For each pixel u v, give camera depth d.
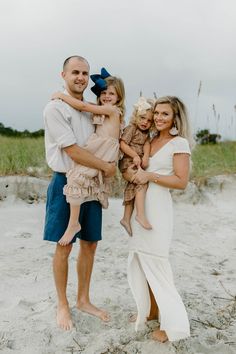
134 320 3.91
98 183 3.75
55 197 3.78
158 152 3.62
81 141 3.75
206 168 10.02
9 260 5.44
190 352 3.47
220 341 3.69
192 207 8.62
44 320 3.90
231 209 8.64
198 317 4.08
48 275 5.00
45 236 3.83
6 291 4.55
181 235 6.98
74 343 3.58
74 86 3.75
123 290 4.65
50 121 3.64
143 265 3.54
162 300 3.39
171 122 3.60
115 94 3.85
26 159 9.23
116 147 3.73
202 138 11.94
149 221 3.55
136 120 3.68
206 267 5.65
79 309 4.06
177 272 5.36
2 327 3.79
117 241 6.41
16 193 7.86
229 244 6.72
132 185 3.66
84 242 4.02
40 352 3.47
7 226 6.70
